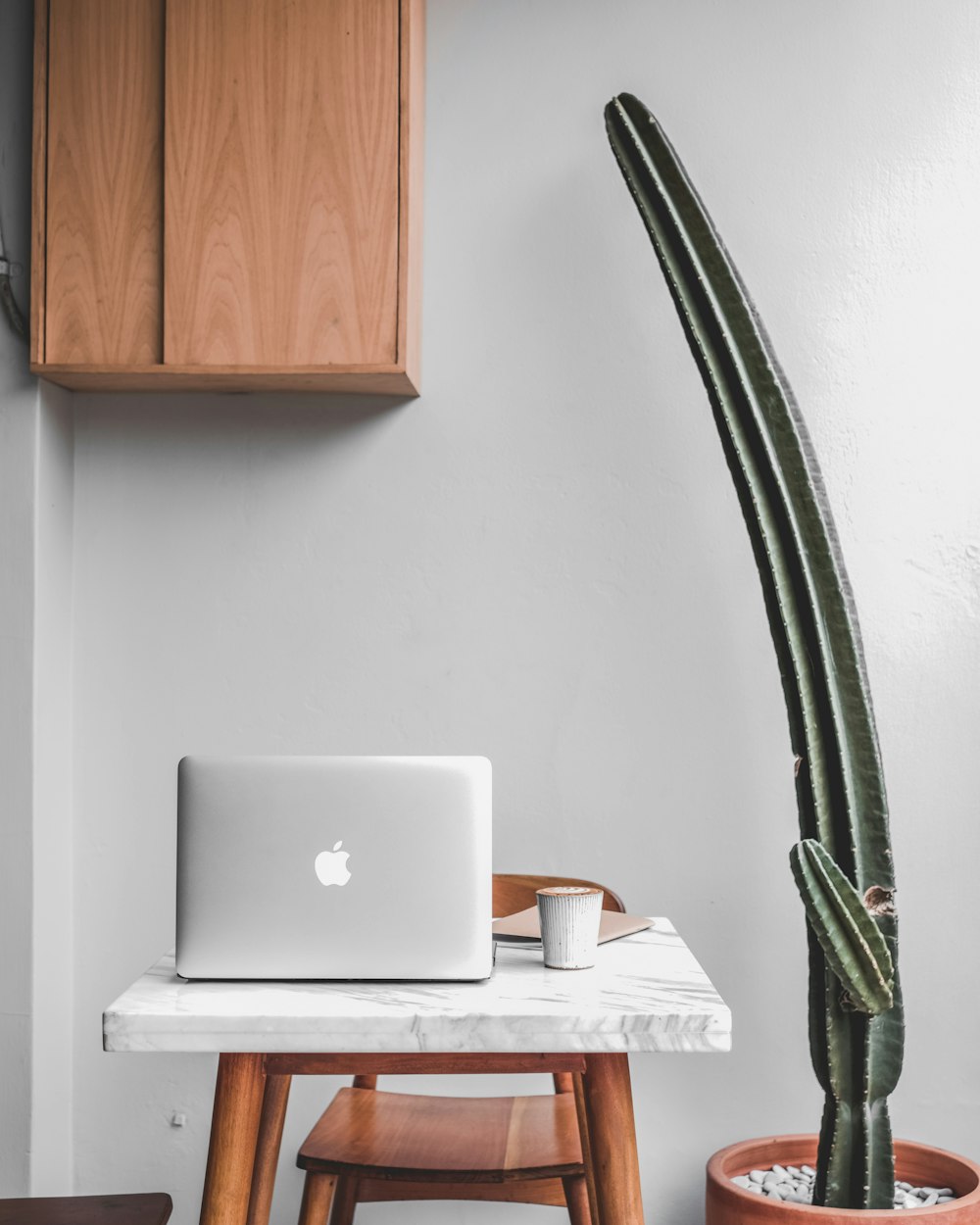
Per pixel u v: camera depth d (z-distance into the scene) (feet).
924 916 7.72
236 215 7.25
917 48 7.97
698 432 7.97
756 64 8.03
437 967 4.59
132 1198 5.54
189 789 4.66
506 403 8.04
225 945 4.62
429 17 8.14
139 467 8.14
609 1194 4.46
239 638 8.07
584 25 8.10
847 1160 6.07
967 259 7.89
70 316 7.31
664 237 6.72
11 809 7.55
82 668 8.09
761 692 7.86
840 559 6.44
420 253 7.97
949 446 7.86
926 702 7.80
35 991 7.54
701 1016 4.11
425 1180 5.62
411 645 8.02
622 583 7.97
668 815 7.88
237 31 7.28
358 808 4.63
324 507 8.08
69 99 7.35
